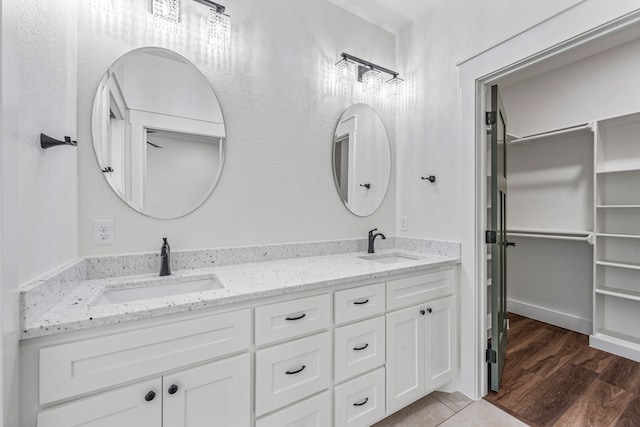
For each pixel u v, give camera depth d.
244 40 1.75
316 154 2.03
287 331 1.24
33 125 0.88
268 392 1.19
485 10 1.79
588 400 1.76
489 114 1.88
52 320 0.84
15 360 0.75
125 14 1.42
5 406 0.69
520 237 3.26
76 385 0.85
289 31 1.92
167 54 1.53
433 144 2.12
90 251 1.33
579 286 2.82
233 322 1.11
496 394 1.85
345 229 2.16
